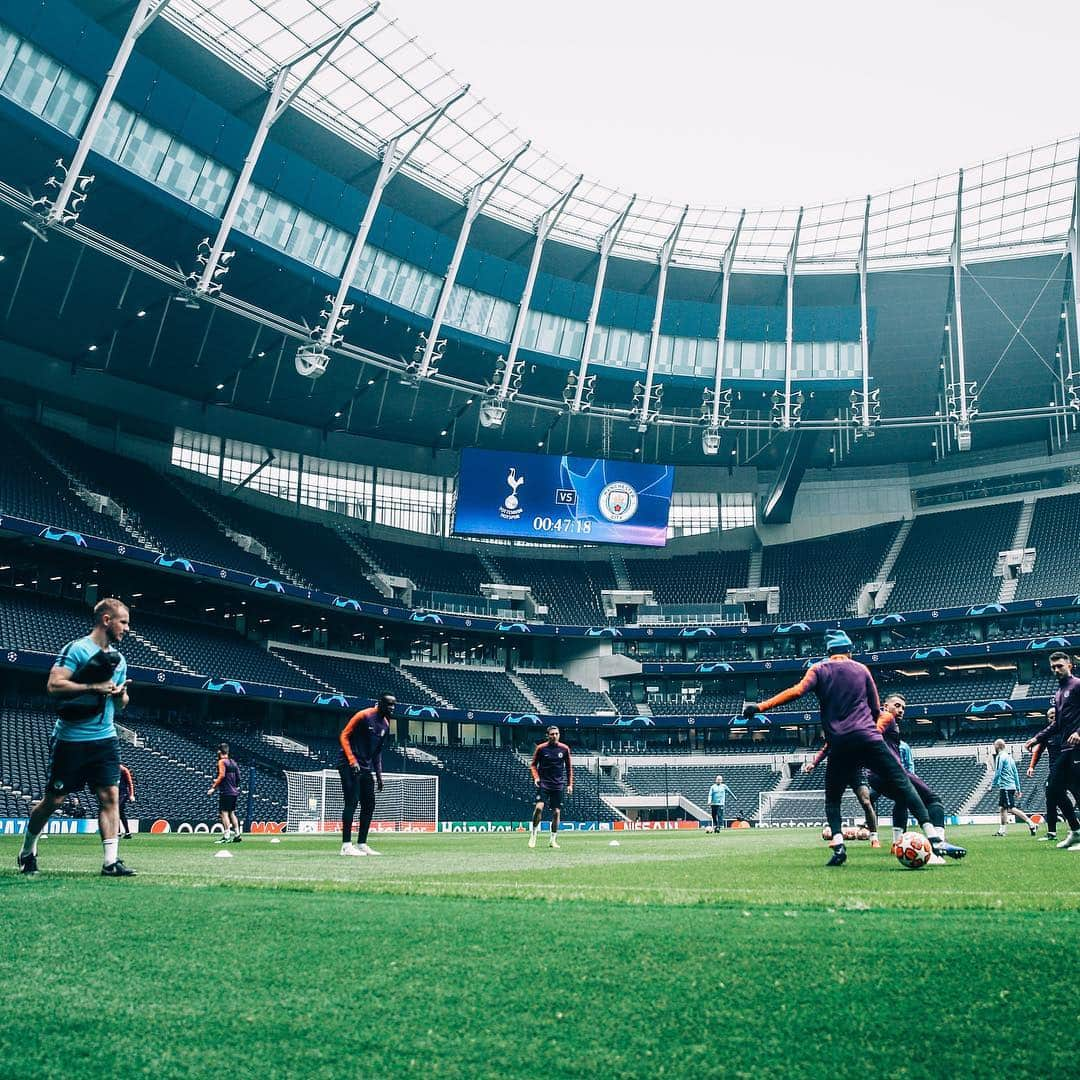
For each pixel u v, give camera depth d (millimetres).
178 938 3996
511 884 6598
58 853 13258
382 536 63188
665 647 63969
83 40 32625
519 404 57219
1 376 46719
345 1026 2748
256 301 44906
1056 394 56750
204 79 38844
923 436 63031
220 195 37875
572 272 53219
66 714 7430
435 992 3096
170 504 51375
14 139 34750
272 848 16750
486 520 56031
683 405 57375
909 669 59656
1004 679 56750
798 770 57781
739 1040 2584
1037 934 3795
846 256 53562
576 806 54125
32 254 39469
